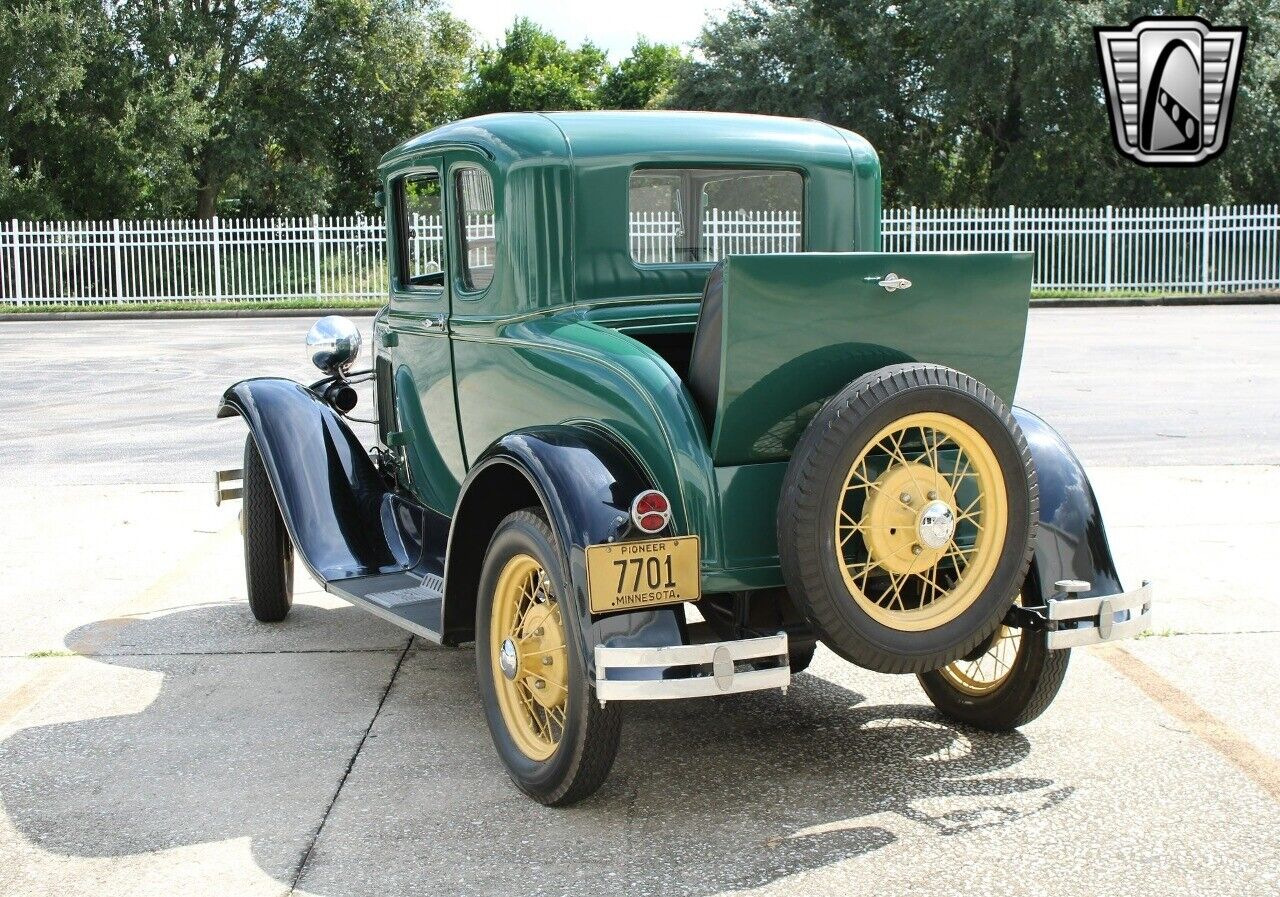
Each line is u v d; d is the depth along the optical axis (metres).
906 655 3.07
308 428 4.74
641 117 3.93
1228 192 27.69
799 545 2.95
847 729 3.88
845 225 4.16
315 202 33.97
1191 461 8.20
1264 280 24.38
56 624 5.07
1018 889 2.85
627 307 3.80
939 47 28.73
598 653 2.94
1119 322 18.98
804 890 2.85
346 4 33.31
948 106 28.55
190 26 31.84
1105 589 3.42
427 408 4.51
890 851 3.04
